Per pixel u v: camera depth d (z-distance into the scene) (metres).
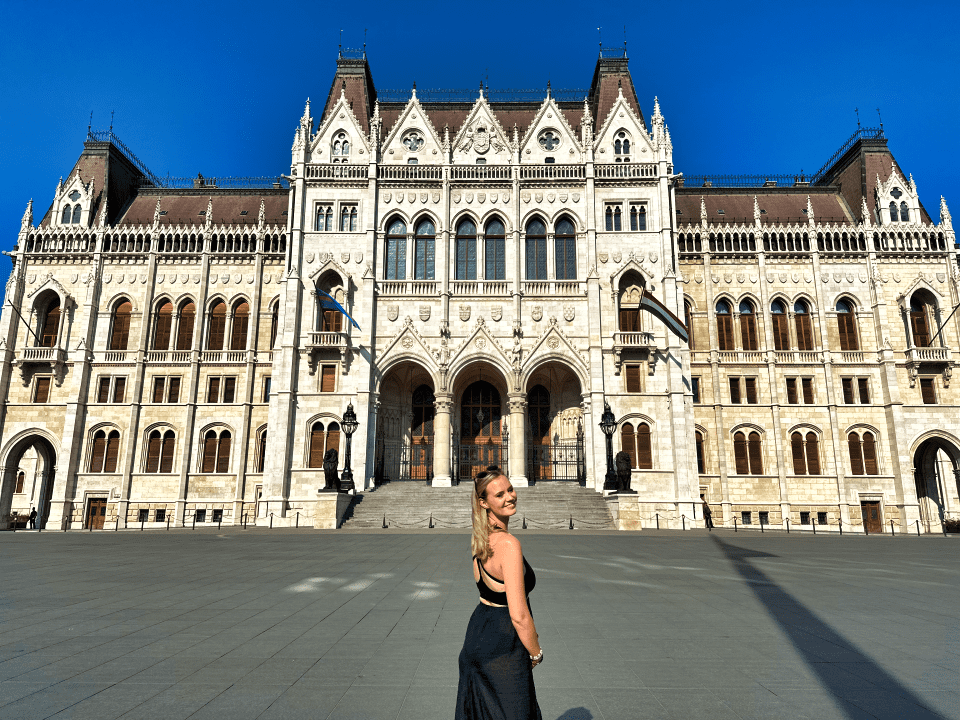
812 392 54.09
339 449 48.00
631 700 7.23
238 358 55.22
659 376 48.88
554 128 54.94
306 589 14.80
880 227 56.41
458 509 41.94
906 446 51.62
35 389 54.28
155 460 53.28
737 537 34.00
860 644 9.84
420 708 6.87
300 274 50.97
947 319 52.25
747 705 7.07
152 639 9.90
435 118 60.84
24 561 21.08
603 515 41.34
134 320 55.66
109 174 61.47
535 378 53.47
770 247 56.69
